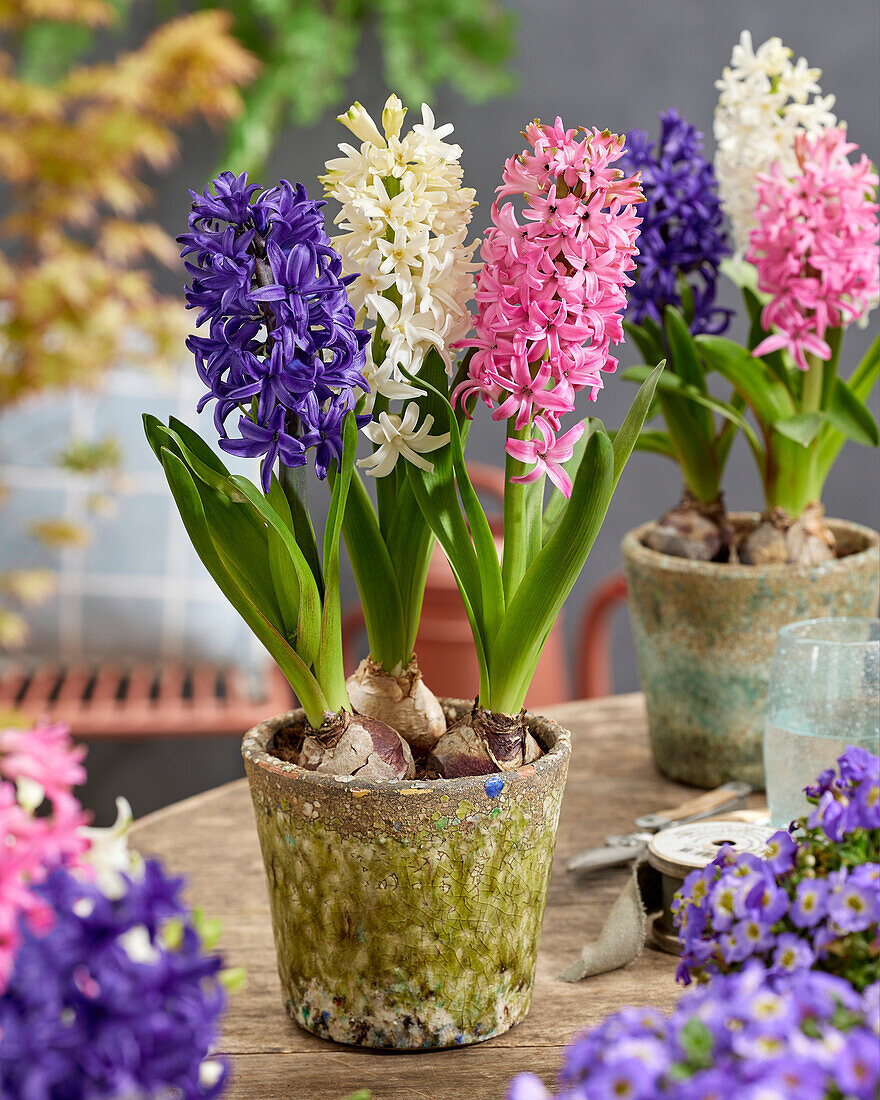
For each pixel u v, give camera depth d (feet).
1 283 11.37
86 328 11.28
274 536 4.45
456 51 14.07
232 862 5.26
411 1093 4.42
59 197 12.01
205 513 4.51
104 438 11.25
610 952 4.79
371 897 4.44
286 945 4.56
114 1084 3.64
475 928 4.47
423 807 4.39
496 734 4.50
